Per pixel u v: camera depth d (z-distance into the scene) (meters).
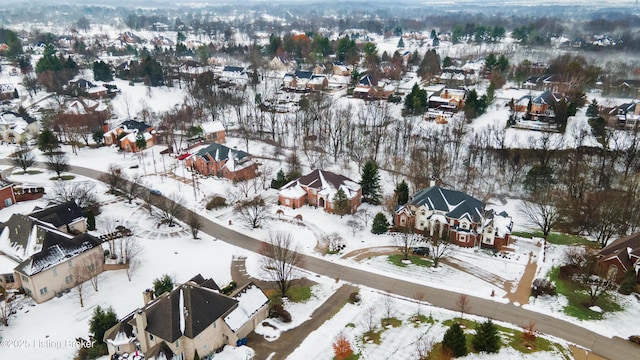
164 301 61.19
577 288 75.75
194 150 136.25
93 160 133.88
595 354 61.47
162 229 94.88
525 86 187.12
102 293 74.19
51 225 81.38
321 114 157.25
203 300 62.62
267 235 94.31
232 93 189.88
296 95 194.12
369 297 74.69
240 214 101.62
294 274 80.88
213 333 61.97
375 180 108.25
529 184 117.62
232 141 150.00
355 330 66.88
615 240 87.12
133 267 80.94
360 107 171.75
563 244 91.25
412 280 79.31
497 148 133.00
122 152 140.62
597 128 135.88
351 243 91.62
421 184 111.25
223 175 121.31
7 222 80.81
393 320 69.00
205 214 102.50
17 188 105.81
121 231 91.62
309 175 108.62
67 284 74.88
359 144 138.12
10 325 66.25
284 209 105.00
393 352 62.16
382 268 82.94
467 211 90.62
